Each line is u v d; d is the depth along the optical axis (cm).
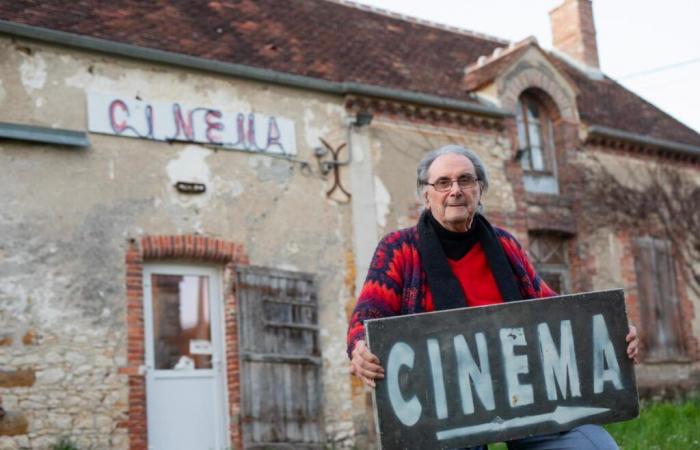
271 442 1030
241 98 1107
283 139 1134
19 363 882
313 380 1088
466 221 326
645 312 1545
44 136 933
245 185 1086
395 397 287
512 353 300
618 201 1555
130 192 991
